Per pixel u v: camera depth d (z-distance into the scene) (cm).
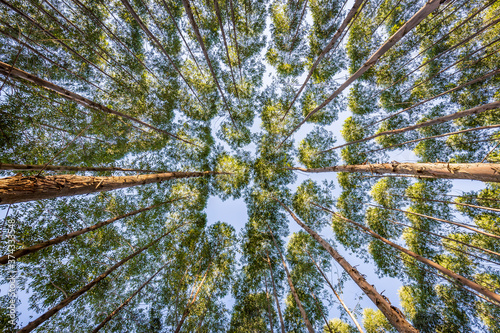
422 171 445
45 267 687
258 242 1120
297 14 933
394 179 1046
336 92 564
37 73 687
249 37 1042
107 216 888
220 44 1045
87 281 740
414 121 978
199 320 882
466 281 560
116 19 846
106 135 867
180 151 1179
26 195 258
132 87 938
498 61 718
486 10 722
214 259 1091
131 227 964
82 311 725
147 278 915
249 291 1080
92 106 587
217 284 1022
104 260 834
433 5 296
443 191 927
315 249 1116
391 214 1021
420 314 910
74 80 825
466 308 828
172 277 941
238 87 1152
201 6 942
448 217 926
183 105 1130
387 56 929
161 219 1064
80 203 826
